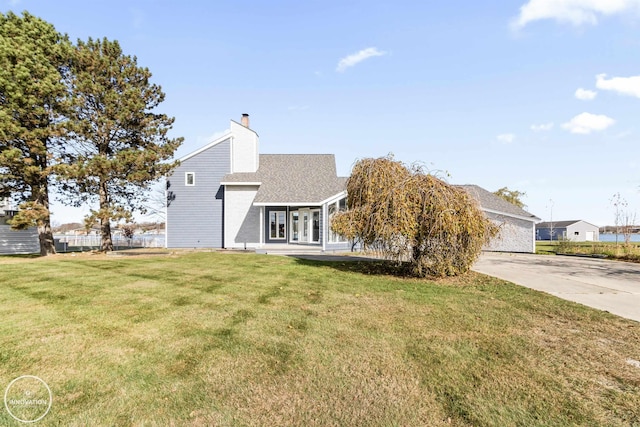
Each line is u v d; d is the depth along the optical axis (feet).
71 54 50.83
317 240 66.13
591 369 11.60
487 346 13.65
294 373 11.24
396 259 31.96
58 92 48.34
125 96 51.34
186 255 49.60
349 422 8.64
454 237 28.58
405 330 15.56
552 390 10.19
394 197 29.40
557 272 34.35
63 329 15.33
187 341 13.98
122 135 56.90
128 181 54.29
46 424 8.40
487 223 30.12
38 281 27.12
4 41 46.37
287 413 9.01
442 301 21.29
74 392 9.93
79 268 34.76
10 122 45.19
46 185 53.31
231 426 8.43
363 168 34.22
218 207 71.15
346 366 11.79
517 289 25.20
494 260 47.50
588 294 23.56
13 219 47.78
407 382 10.69
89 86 49.01
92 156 50.98
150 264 38.24
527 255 57.77
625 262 44.42
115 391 10.00
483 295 23.12
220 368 11.55
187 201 70.95
